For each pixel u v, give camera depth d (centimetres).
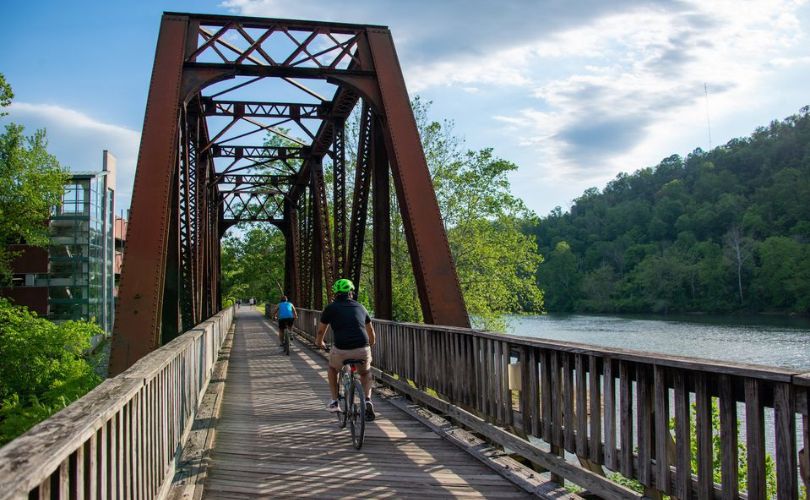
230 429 687
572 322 5700
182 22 1076
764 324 4791
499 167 2648
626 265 8706
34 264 3741
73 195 3847
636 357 355
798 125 9112
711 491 307
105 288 4122
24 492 151
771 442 1294
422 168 1037
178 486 457
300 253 2984
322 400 896
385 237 1180
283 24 1145
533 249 2772
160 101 999
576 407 427
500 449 571
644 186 11856
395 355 944
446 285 947
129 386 294
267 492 457
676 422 330
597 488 397
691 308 6862
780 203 7288
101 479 238
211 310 2764
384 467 525
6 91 2575
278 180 3009
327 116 1644
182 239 1261
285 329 1641
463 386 646
